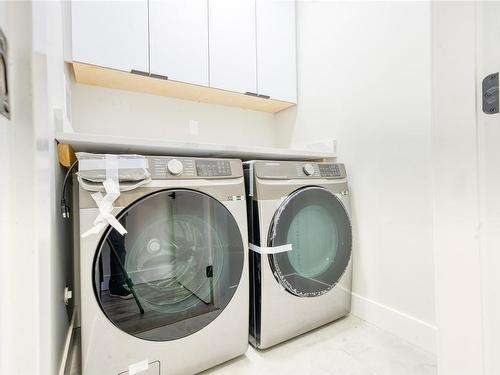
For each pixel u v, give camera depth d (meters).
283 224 1.19
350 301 1.45
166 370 0.94
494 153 0.46
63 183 1.05
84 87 1.56
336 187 1.41
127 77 1.47
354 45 1.52
